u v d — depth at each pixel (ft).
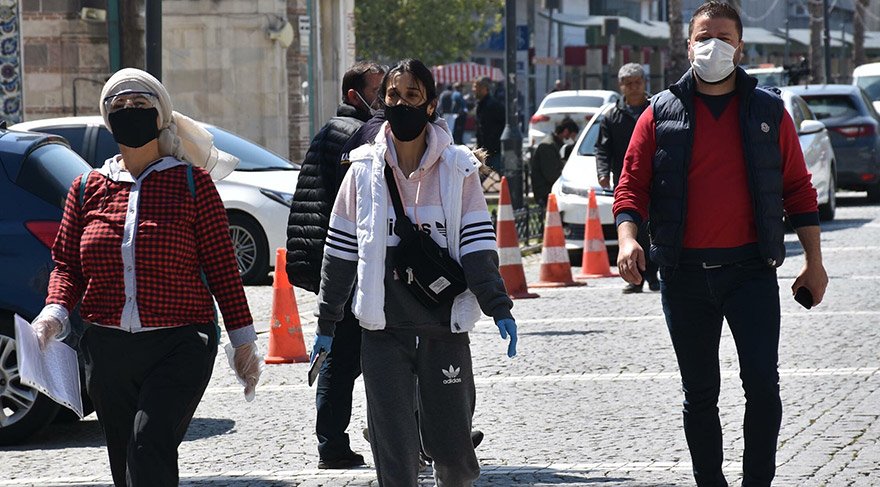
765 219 34.47
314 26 190.08
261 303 83.51
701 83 35.06
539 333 68.80
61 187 50.11
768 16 467.93
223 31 153.28
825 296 77.51
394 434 31.81
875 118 142.31
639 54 396.98
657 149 35.24
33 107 131.03
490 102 128.47
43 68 130.82
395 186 32.01
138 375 31.71
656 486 39.40
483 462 43.39
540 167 124.16
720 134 34.78
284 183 92.79
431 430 32.32
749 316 34.47
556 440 46.09
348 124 42.04
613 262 102.58
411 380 32.14
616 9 425.69
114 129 31.65
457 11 332.19
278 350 63.67
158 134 32.22
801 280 35.76
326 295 32.63
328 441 42.75
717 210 34.68
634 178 35.68
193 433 49.70
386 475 31.96
